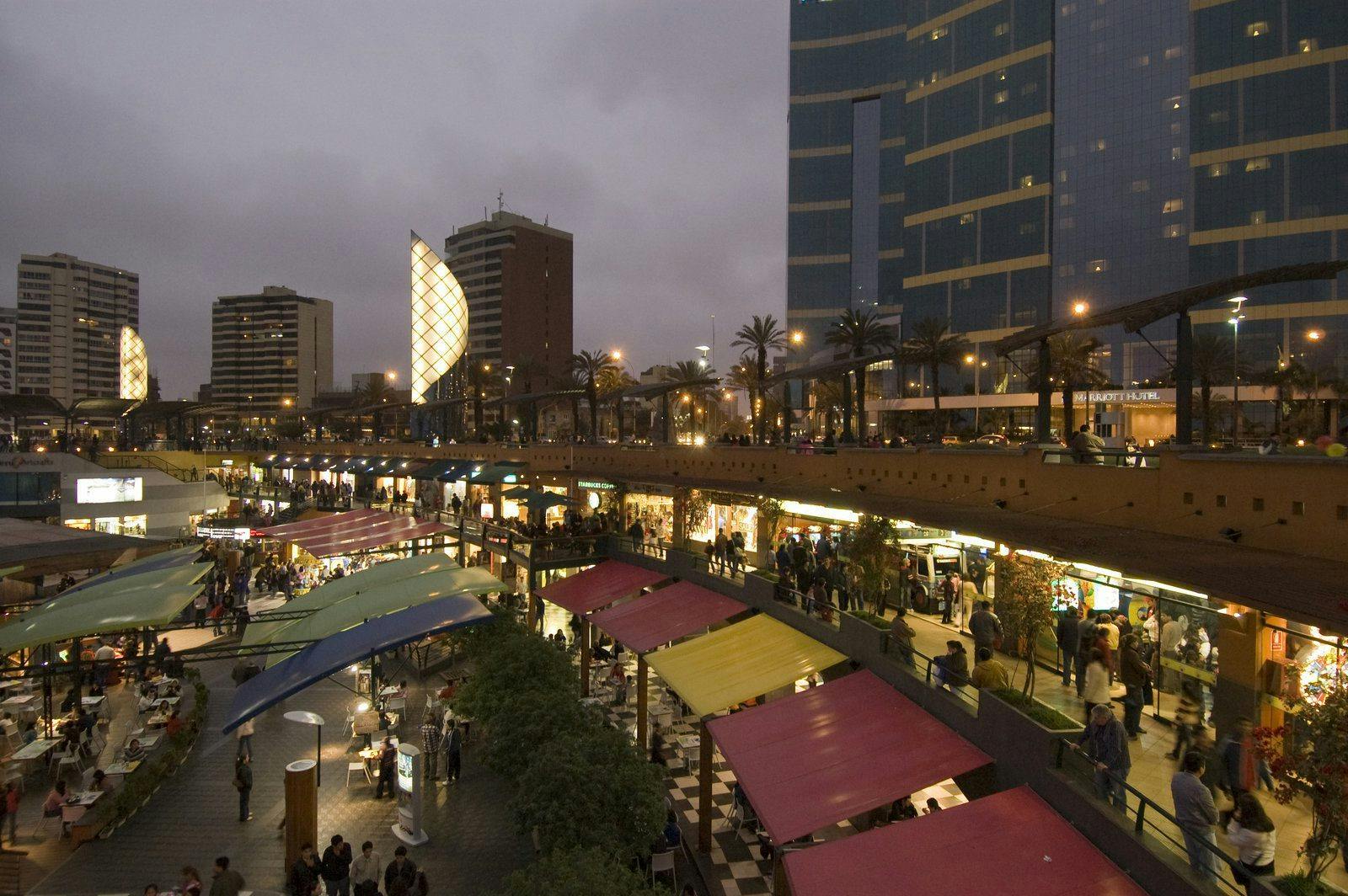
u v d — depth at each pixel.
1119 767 9.98
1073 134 78.31
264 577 41.16
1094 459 15.60
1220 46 68.06
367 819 17.50
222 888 13.09
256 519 54.56
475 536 38.59
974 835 10.15
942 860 9.75
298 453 77.19
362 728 22.20
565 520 38.06
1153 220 73.88
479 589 25.19
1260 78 66.19
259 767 20.22
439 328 99.69
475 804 18.38
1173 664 13.20
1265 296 63.84
